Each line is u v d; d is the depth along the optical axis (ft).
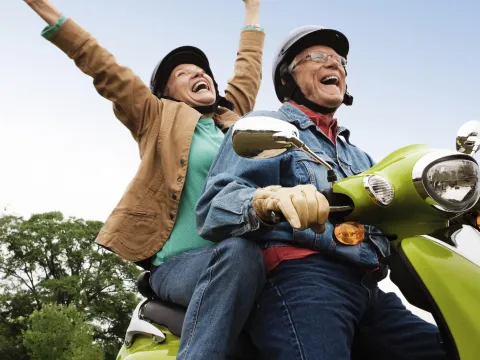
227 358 5.69
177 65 9.45
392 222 4.59
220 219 5.08
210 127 8.73
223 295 4.96
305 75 7.16
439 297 4.31
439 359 5.58
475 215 4.96
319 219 4.02
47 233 131.95
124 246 7.48
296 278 5.34
